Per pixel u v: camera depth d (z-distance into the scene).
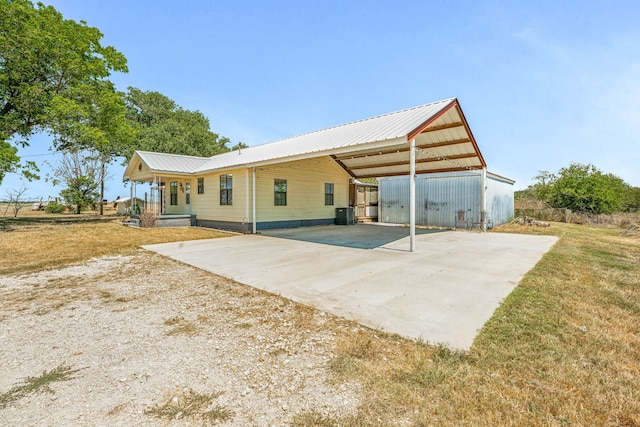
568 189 19.31
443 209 13.93
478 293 4.00
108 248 7.82
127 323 3.17
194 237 10.16
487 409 1.80
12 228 12.38
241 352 2.53
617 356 2.42
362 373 2.19
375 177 15.92
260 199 12.27
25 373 2.24
